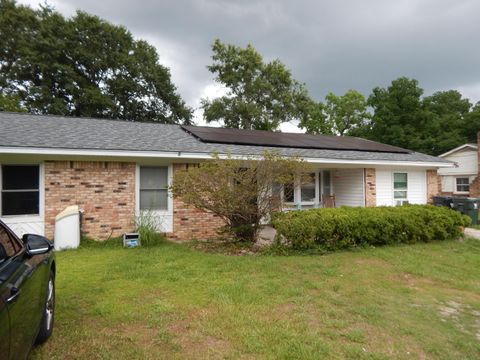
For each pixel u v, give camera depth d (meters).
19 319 2.09
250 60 30.53
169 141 10.05
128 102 30.42
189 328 3.49
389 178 13.26
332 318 3.82
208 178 7.29
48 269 3.30
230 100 30.73
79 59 27.58
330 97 34.94
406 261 6.63
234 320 3.68
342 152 12.27
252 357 2.94
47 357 2.90
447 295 4.80
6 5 25.66
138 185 9.16
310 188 13.59
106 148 8.18
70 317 3.78
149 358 2.90
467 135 32.56
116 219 8.84
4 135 7.95
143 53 31.31
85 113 27.08
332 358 2.95
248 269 5.82
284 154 10.38
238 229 7.80
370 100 32.59
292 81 31.59
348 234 7.60
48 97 25.73
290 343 3.17
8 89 25.86
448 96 39.97
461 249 7.95
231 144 10.98
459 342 3.31
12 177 8.00
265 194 7.58
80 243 8.21
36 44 25.77
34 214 8.13
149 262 6.35
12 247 2.58
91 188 8.61
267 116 30.62
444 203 13.70
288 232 7.24
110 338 3.26
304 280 5.24
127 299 4.35
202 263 6.24
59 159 8.31
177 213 9.55
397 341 3.31
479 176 19.89
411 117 29.22
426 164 12.93
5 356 1.78
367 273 5.76
